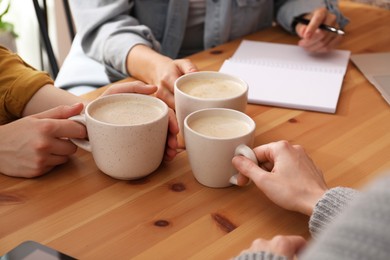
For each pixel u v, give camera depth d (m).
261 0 1.64
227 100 0.96
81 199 0.86
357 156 0.99
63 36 2.67
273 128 1.08
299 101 1.16
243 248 0.77
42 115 0.94
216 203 0.86
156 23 1.59
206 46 1.62
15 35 2.55
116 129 0.85
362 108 1.17
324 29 1.45
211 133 0.88
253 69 1.29
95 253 0.75
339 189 0.78
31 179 0.90
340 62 1.37
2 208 0.83
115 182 0.90
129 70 1.33
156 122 0.86
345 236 0.42
